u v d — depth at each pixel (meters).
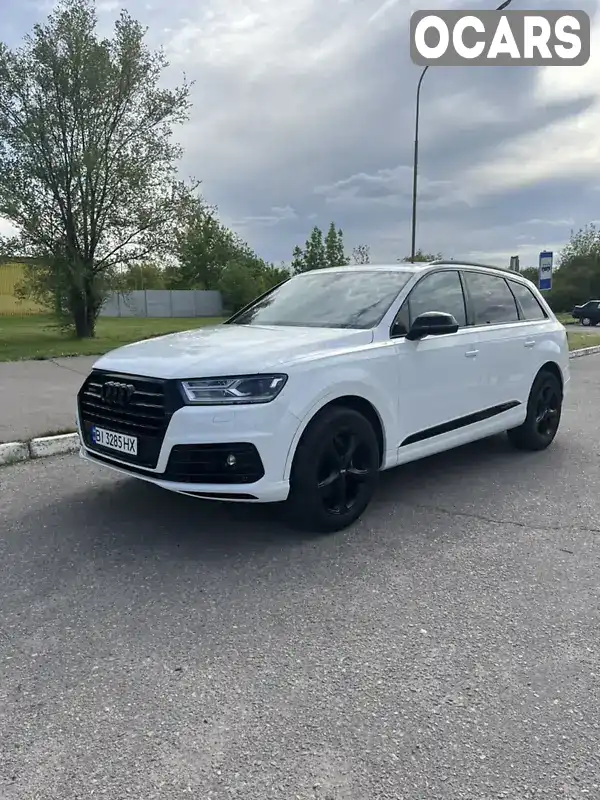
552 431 6.62
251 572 3.65
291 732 2.35
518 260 16.16
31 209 19.61
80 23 19.34
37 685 2.62
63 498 4.92
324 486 4.08
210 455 3.67
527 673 2.72
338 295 5.14
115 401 4.00
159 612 3.21
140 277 23.25
